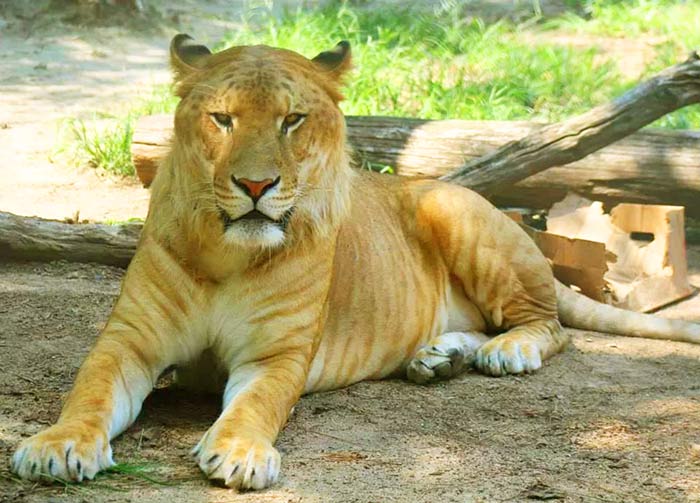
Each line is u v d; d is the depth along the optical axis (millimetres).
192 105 8242
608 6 27281
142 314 8461
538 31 26609
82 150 18391
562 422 8922
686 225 15523
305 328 8680
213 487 7234
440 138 15258
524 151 13992
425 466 7801
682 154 14461
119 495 7031
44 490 7027
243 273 8500
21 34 26281
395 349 9984
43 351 10141
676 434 8672
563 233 13859
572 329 11938
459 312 11000
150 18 27375
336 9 26922
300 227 8492
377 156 15438
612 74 22422
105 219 15453
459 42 24391
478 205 10922
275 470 7301
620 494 7367
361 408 9086
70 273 13062
